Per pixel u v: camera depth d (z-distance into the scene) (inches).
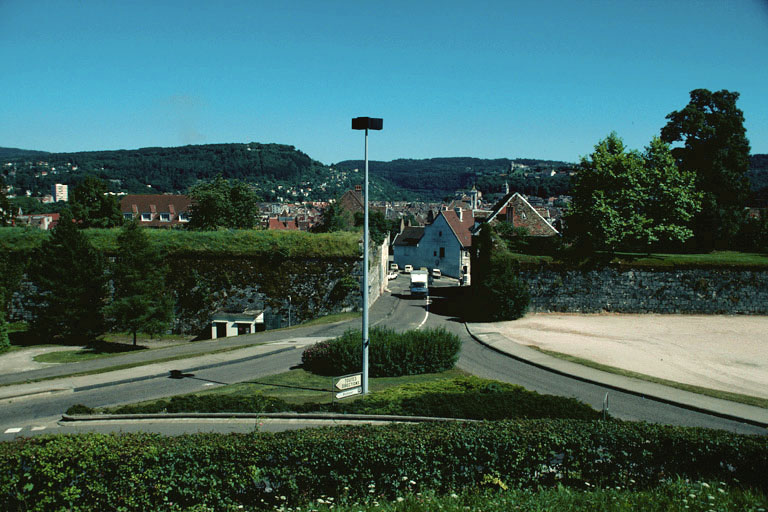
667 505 373.1
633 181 1798.7
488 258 1788.9
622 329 1556.3
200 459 428.8
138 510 421.4
